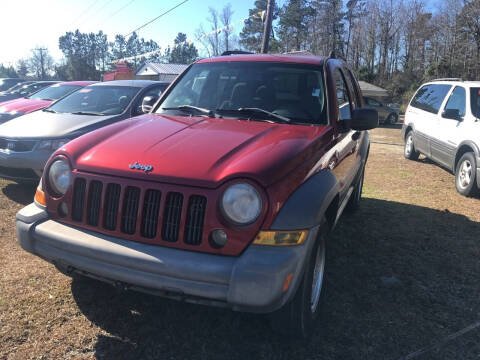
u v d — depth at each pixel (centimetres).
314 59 387
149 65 3959
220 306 231
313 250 260
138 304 322
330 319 314
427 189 721
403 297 350
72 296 328
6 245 414
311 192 249
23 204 541
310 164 267
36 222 274
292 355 272
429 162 991
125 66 3747
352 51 6425
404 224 531
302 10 5162
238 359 266
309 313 273
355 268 401
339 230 500
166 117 346
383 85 5722
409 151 1005
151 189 244
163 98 399
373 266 407
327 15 5622
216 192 233
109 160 263
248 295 222
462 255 440
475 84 740
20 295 323
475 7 4266
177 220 239
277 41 4844
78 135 554
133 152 267
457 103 758
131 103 648
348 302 339
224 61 405
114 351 268
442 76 4616
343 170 360
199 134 288
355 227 514
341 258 422
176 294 237
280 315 263
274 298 224
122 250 241
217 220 231
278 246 229
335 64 410
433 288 368
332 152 311
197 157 253
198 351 272
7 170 549
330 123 334
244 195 229
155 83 716
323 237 284
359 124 348
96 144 289
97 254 245
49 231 264
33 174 541
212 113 349
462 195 682
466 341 293
